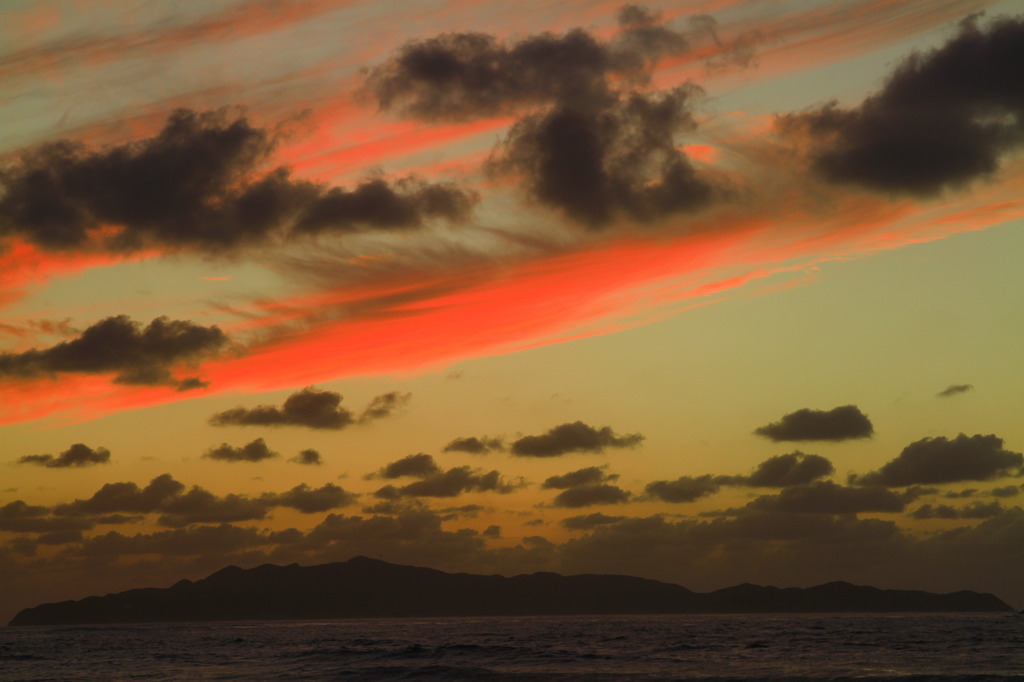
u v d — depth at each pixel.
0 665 131.00
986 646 144.62
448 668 104.62
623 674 96.69
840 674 94.38
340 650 147.12
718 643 162.75
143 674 107.94
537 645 161.75
